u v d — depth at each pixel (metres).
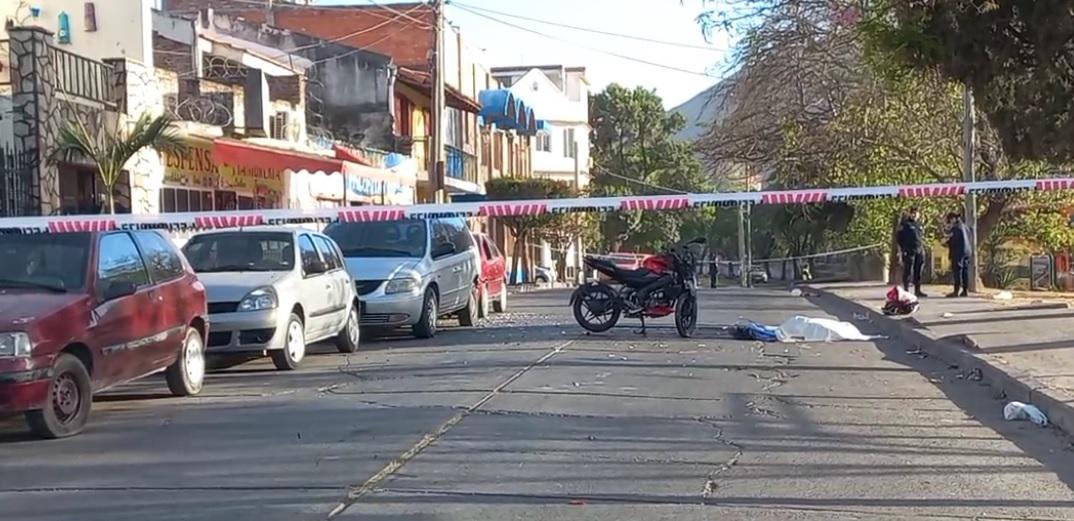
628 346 15.94
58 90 16.95
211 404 11.05
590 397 11.15
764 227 53.88
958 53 7.77
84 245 10.15
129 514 6.88
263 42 32.03
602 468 8.04
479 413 10.23
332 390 11.84
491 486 7.50
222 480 7.73
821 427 9.70
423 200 36.44
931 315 19.23
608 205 14.61
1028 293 27.52
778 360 14.42
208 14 32.28
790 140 29.05
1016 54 7.71
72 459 8.49
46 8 20.66
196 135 20.41
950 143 29.05
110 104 18.48
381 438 9.09
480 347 15.88
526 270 48.06
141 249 11.04
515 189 43.84
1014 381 11.30
